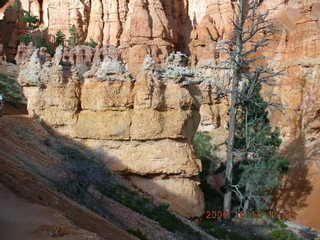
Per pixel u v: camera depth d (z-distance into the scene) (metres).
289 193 32.28
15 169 11.27
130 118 19.33
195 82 20.53
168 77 19.53
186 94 19.52
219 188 29.73
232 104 24.23
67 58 46.47
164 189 19.27
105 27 56.97
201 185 28.73
